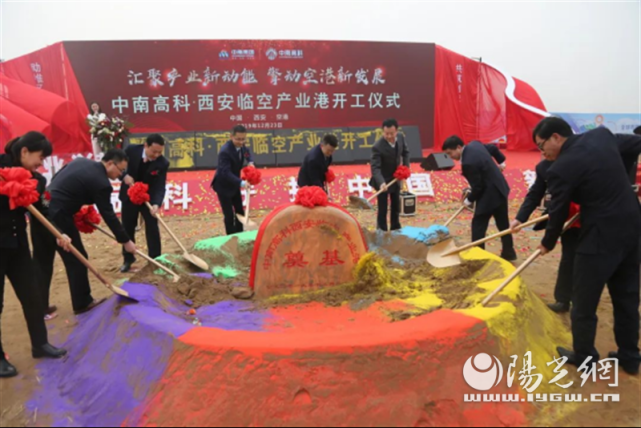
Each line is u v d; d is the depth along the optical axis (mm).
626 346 3299
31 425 2818
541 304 4066
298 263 4129
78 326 4207
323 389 2578
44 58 13344
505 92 16141
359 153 13078
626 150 3736
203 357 2689
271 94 14695
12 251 3393
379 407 2574
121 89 13766
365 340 2709
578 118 16297
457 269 4422
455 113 16312
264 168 12477
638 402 2961
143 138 12211
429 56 15641
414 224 8570
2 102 11344
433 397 2652
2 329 4227
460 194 11008
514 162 13406
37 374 3408
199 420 2555
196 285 4262
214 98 14359
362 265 4133
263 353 2635
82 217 4453
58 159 11352
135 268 5930
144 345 2963
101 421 2768
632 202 3129
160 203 5473
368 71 15234
